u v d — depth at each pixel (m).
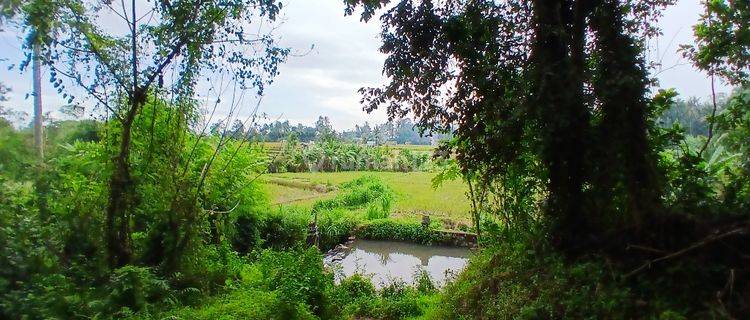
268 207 13.23
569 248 4.51
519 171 5.16
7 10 5.22
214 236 9.62
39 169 5.70
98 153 7.00
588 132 4.30
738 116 4.67
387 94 5.24
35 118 5.84
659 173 4.18
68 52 6.08
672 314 3.03
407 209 19.34
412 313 6.80
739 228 3.44
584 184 4.58
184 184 7.30
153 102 7.07
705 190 4.12
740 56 4.69
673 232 3.78
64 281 5.23
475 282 5.74
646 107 4.21
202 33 6.64
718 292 3.09
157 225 6.99
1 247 4.87
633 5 4.46
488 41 4.86
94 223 6.38
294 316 5.58
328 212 17.36
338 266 9.14
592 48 4.41
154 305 5.63
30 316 4.49
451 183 28.05
